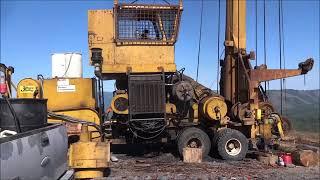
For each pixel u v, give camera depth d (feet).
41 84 43.42
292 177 36.76
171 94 46.29
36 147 18.04
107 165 32.30
